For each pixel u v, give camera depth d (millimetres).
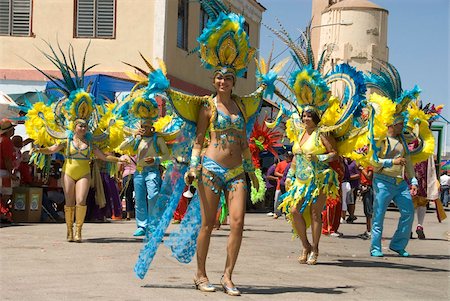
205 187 8180
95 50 25906
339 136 11320
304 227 11070
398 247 12586
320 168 11047
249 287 8484
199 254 8188
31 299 7324
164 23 25969
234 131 8258
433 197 16266
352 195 21312
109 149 14133
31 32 25797
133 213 20000
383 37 43156
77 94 13164
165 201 8703
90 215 17125
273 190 25734
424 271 10734
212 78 8406
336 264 11148
